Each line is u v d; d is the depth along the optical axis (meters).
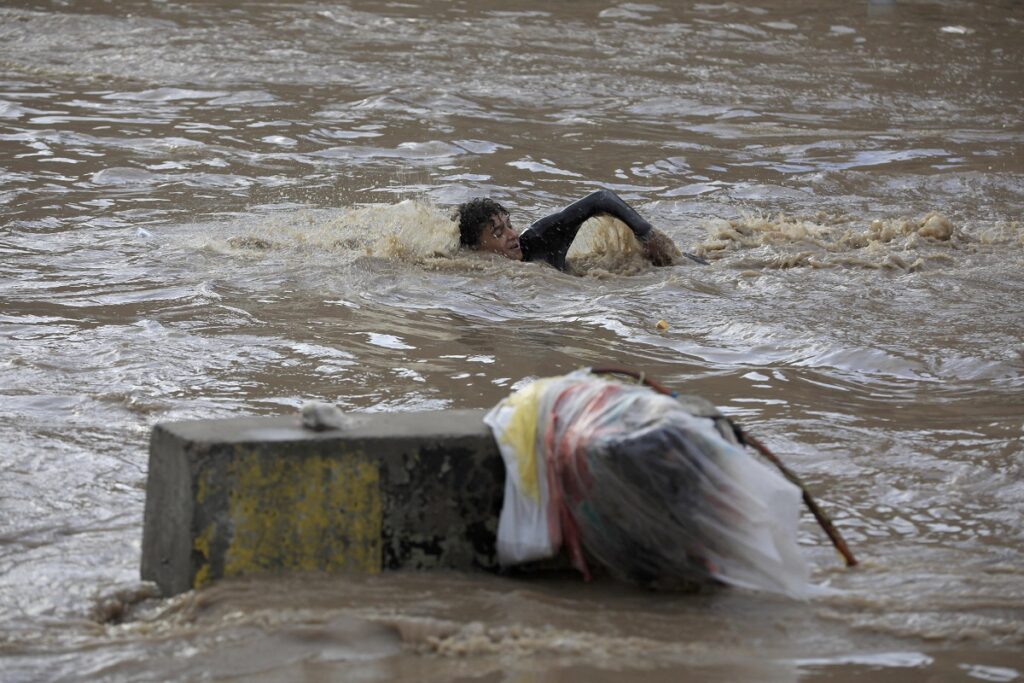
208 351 22.67
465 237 29.92
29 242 31.52
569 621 12.62
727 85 59.69
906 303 26.03
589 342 23.88
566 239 29.83
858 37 72.44
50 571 14.05
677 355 23.12
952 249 30.70
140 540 14.99
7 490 16.38
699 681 11.34
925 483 16.84
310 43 65.00
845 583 13.63
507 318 25.52
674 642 12.16
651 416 13.32
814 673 11.58
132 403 19.84
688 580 13.42
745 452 14.01
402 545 13.81
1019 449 18.09
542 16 74.06
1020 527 15.48
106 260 29.69
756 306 25.94
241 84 55.91
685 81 60.16
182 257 29.83
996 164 45.53
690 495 13.14
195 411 19.55
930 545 14.86
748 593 13.29
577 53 65.12
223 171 41.25
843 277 28.17
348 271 28.50
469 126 49.41
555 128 49.84
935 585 13.55
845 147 48.09
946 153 47.66
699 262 29.89
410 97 53.94
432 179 40.97
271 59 61.22
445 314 25.64
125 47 62.94
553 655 11.84
